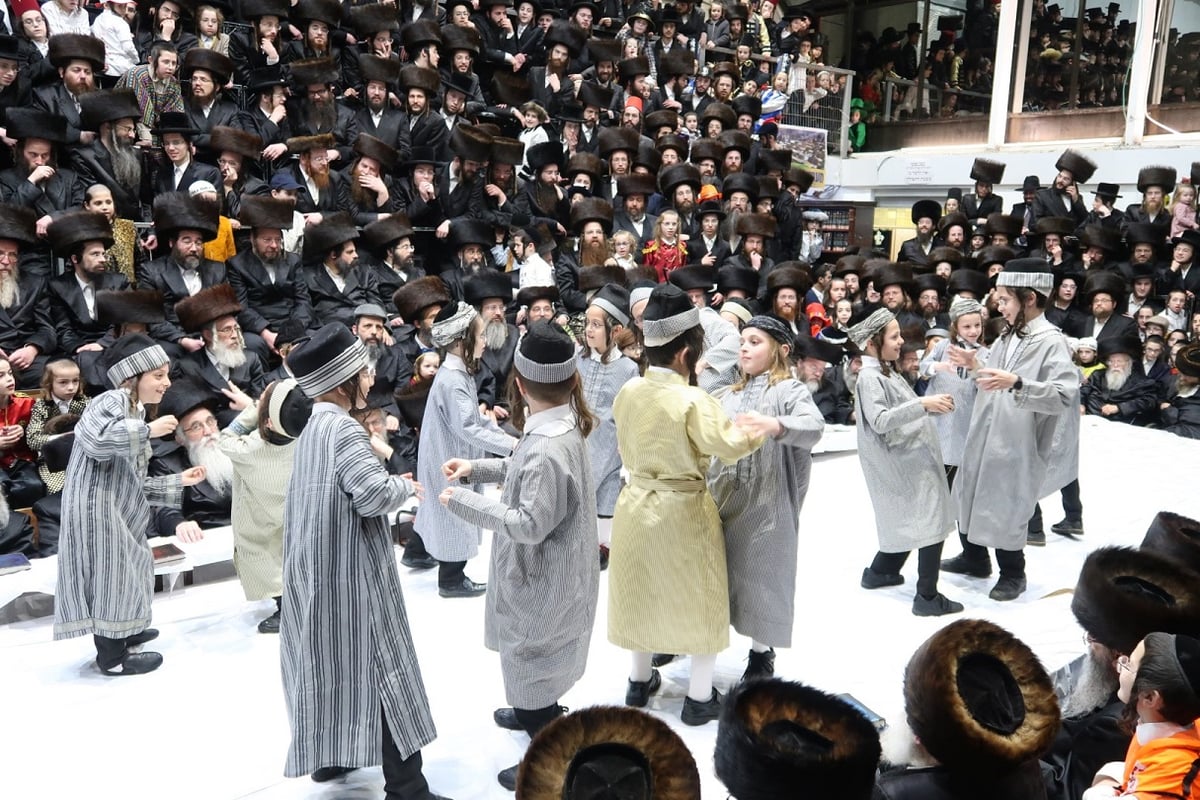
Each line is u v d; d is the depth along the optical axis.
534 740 1.85
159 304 7.35
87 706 4.48
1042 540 6.85
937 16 19.09
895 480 5.45
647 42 15.02
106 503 4.64
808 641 5.18
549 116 13.04
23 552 6.05
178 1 10.31
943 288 11.30
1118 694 2.90
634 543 4.14
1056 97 17.67
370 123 10.64
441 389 5.51
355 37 11.66
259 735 4.23
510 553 3.69
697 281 9.62
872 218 18.53
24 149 8.05
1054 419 5.62
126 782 3.85
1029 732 2.05
